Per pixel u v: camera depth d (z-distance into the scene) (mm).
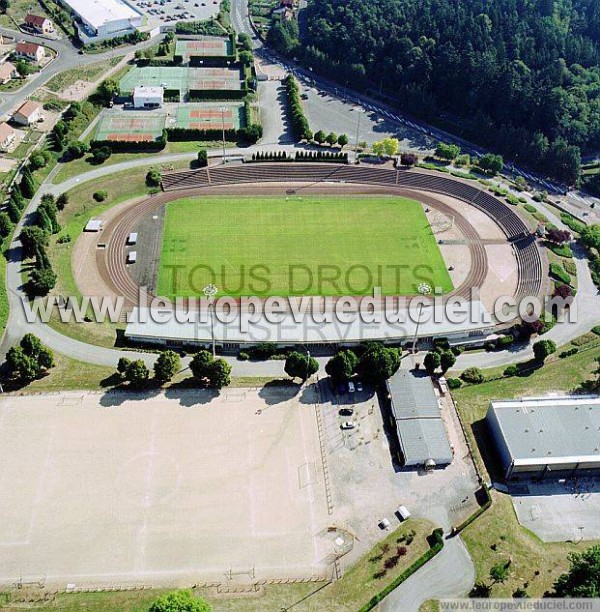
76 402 142375
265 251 189250
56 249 185625
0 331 158375
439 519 124125
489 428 142125
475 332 165750
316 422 141875
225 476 129625
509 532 121812
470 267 188000
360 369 149500
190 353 159000
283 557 116938
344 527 122125
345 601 110375
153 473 129250
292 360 146500
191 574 113750
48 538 117688
